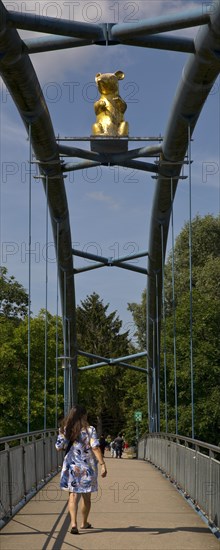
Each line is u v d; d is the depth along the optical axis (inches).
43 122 994.7
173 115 991.0
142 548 404.2
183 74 896.9
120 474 968.9
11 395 1993.1
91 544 414.3
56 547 404.5
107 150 1106.7
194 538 436.1
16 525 480.1
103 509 562.9
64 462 454.0
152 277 1614.2
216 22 732.0
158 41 800.9
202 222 2822.3
